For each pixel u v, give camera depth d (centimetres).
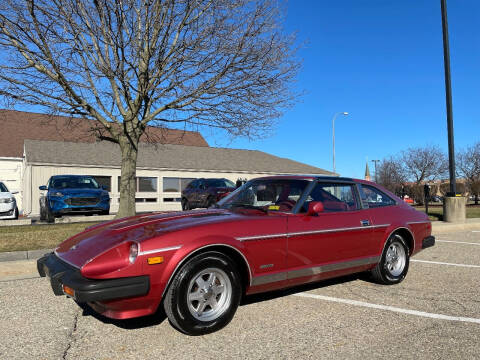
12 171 2370
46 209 1160
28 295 456
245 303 422
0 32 823
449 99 1261
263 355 295
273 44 880
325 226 416
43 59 798
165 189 2369
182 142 3070
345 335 334
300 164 3178
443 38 1277
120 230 349
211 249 335
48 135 2572
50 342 321
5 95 815
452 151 1257
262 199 445
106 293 286
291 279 387
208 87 881
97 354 297
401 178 4094
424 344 316
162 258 307
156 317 379
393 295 454
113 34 787
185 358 289
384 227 481
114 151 2345
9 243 699
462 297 447
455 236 1011
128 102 926
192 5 837
